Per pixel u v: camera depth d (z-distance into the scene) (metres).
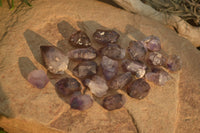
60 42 0.59
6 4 0.63
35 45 0.58
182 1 0.68
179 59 0.59
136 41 0.60
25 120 0.53
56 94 0.55
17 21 0.60
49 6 0.63
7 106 0.53
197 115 0.56
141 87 0.55
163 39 0.63
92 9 0.64
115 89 0.56
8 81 0.55
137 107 0.55
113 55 0.58
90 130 0.53
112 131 0.53
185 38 0.65
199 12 0.68
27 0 0.64
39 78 0.54
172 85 0.58
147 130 0.54
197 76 0.59
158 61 0.58
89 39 0.59
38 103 0.54
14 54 0.57
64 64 0.56
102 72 0.57
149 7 0.67
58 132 0.53
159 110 0.56
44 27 0.61
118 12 0.65
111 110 0.55
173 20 0.67
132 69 0.57
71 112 0.54
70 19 0.62
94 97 0.56
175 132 0.55
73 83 0.55
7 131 0.55
